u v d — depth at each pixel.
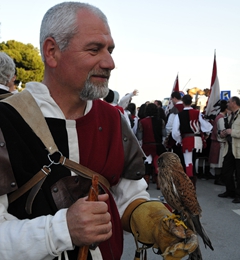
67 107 1.20
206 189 6.94
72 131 1.17
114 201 1.29
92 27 1.11
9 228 0.98
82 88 1.13
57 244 0.95
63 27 1.10
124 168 1.38
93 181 1.04
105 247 1.20
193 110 6.27
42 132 1.11
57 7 1.15
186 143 6.24
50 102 1.16
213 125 7.29
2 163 1.00
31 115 1.11
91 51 1.11
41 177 1.06
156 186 6.93
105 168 1.23
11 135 1.04
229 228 4.51
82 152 1.18
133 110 9.54
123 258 3.61
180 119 6.28
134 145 1.39
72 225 0.95
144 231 1.35
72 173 1.14
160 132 6.70
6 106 1.11
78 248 1.11
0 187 0.99
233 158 6.07
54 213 1.07
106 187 1.23
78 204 0.98
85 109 1.25
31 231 0.96
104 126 1.29
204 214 5.14
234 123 5.84
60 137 1.15
